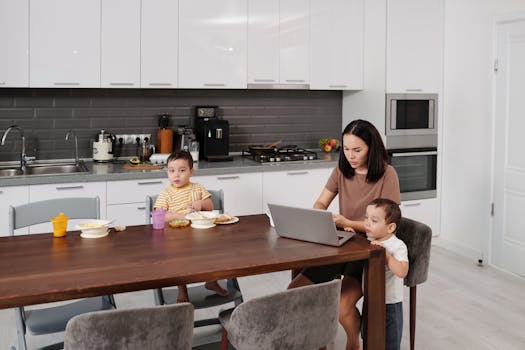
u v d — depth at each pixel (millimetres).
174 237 2850
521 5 4668
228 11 5016
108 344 1916
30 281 2166
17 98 4797
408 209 5582
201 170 4699
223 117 5551
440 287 4477
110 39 4656
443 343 3496
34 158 4875
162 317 1968
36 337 3594
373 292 2672
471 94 5266
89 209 3268
